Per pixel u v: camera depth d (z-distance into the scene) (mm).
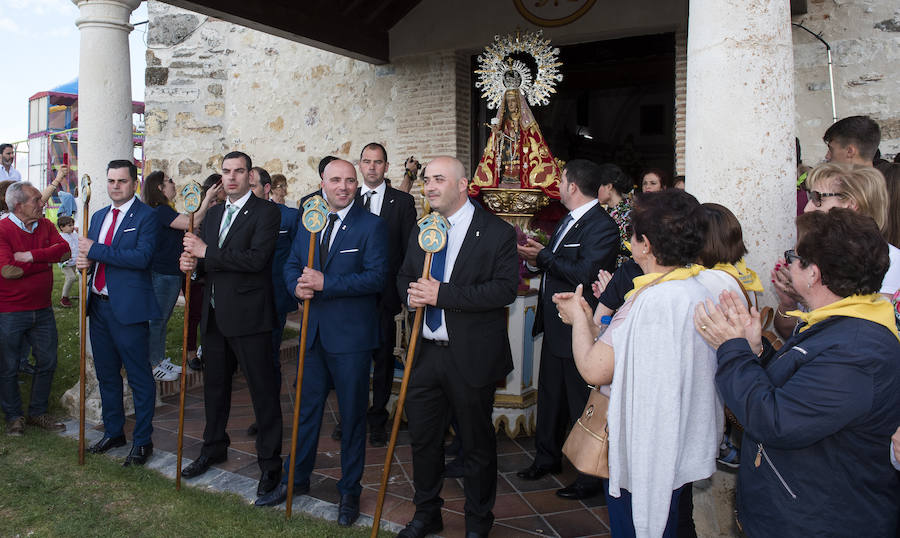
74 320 7918
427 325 3121
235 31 9531
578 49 8883
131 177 4195
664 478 1955
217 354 3912
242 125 9602
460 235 3191
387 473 3062
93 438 4535
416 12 8289
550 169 4820
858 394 1636
